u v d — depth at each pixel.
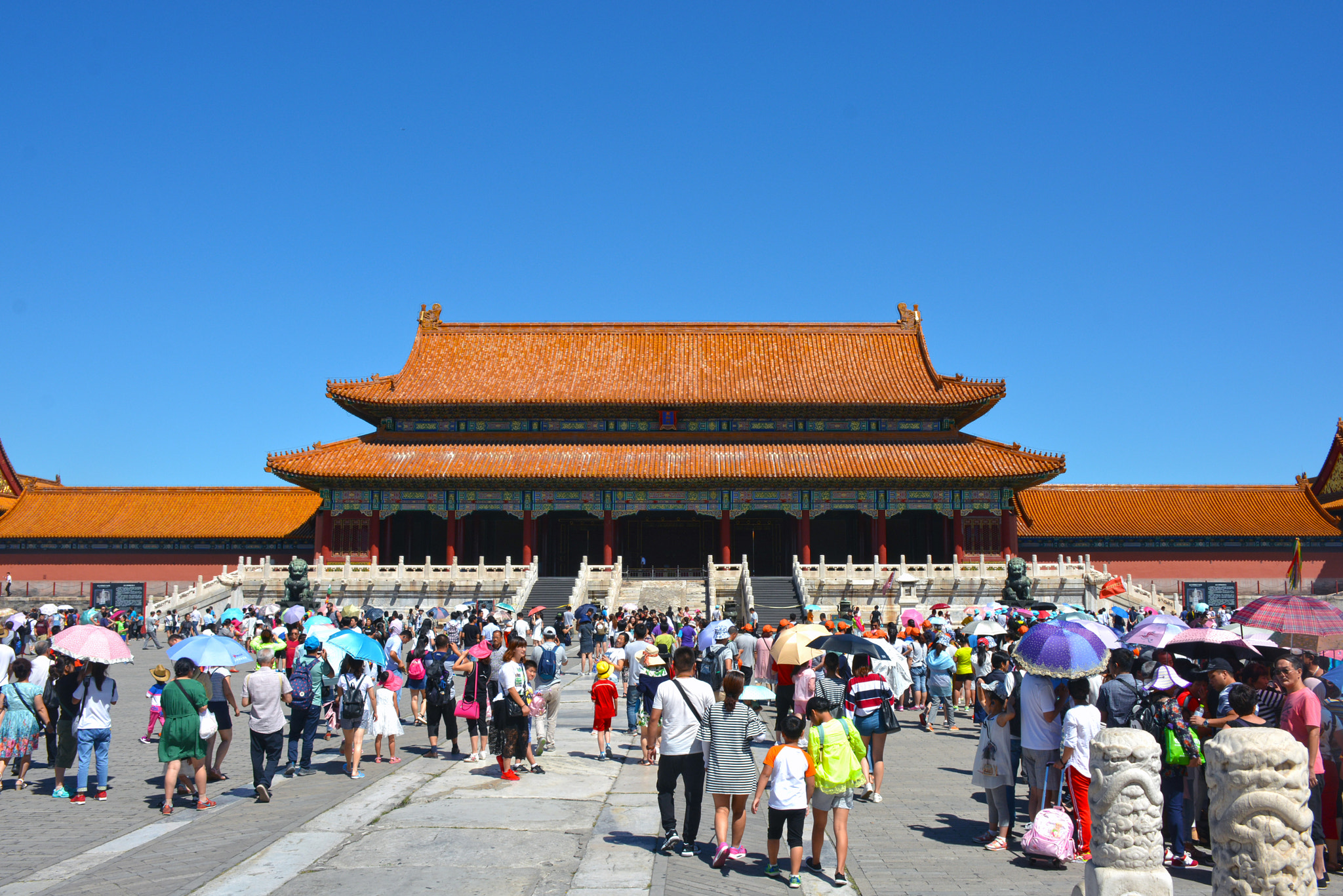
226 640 21.33
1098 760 12.45
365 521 81.88
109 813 19.61
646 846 16.75
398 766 23.66
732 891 14.68
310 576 70.62
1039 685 17.27
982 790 21.81
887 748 27.50
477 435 86.19
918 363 91.31
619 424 86.44
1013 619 31.39
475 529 89.44
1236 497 88.88
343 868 15.45
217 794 21.36
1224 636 20.50
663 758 16.50
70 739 21.14
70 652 20.42
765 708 34.75
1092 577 69.19
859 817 19.41
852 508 81.38
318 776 22.67
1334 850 16.16
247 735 30.00
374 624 32.31
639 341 94.12
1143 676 19.41
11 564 85.19
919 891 14.76
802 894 14.70
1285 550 84.44
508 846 16.62
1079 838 16.55
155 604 70.19
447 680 25.34
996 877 15.39
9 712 21.81
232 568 85.06
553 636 25.91
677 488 81.88
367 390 86.25
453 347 93.56
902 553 90.62
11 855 16.72
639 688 27.20
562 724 30.73
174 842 17.28
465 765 23.80
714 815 19.34
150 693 28.44
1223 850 12.13
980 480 79.81
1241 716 15.27
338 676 24.34
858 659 21.36
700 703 16.56
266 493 89.81
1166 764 16.08
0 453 90.12
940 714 33.84
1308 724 15.27
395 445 85.12
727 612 60.75
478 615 53.88
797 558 78.69
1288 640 22.91
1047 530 84.69
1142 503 88.56
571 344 93.94
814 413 85.50
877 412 85.19
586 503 81.75
